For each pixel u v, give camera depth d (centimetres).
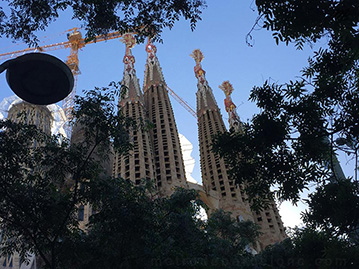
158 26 1823
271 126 1592
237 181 1709
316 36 1434
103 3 1766
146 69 15200
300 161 1622
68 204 2212
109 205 2233
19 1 1766
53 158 2266
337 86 1608
